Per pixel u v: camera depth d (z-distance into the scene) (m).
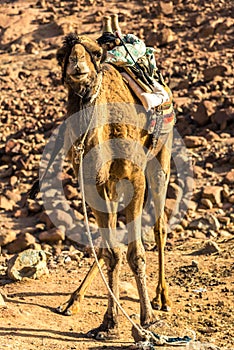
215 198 29.84
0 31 57.16
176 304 20.98
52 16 57.75
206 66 44.81
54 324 19.27
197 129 36.59
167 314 20.28
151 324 18.06
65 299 21.25
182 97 40.16
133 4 59.28
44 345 17.44
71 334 18.56
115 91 18.14
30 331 18.41
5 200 31.14
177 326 19.33
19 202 31.34
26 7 61.66
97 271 20.64
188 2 57.09
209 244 25.56
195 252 25.67
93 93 17.11
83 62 16.75
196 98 39.56
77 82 16.83
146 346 17.03
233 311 20.38
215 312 20.36
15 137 38.03
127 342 18.03
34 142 36.84
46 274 23.34
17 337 17.86
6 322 18.84
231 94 39.56
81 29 54.59
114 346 17.58
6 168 35.06
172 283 22.70
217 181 31.50
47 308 20.44
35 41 54.56
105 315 18.39
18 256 23.27
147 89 18.94
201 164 33.28
